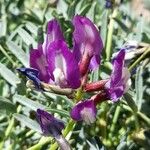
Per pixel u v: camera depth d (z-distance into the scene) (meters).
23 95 0.10
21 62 0.10
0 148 0.10
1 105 0.09
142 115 0.10
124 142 0.09
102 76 0.10
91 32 0.07
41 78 0.07
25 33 0.10
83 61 0.07
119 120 0.10
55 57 0.07
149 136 0.09
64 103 0.10
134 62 0.09
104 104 0.10
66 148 0.07
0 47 0.10
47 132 0.07
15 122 0.10
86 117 0.07
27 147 0.10
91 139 0.09
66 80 0.07
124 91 0.07
